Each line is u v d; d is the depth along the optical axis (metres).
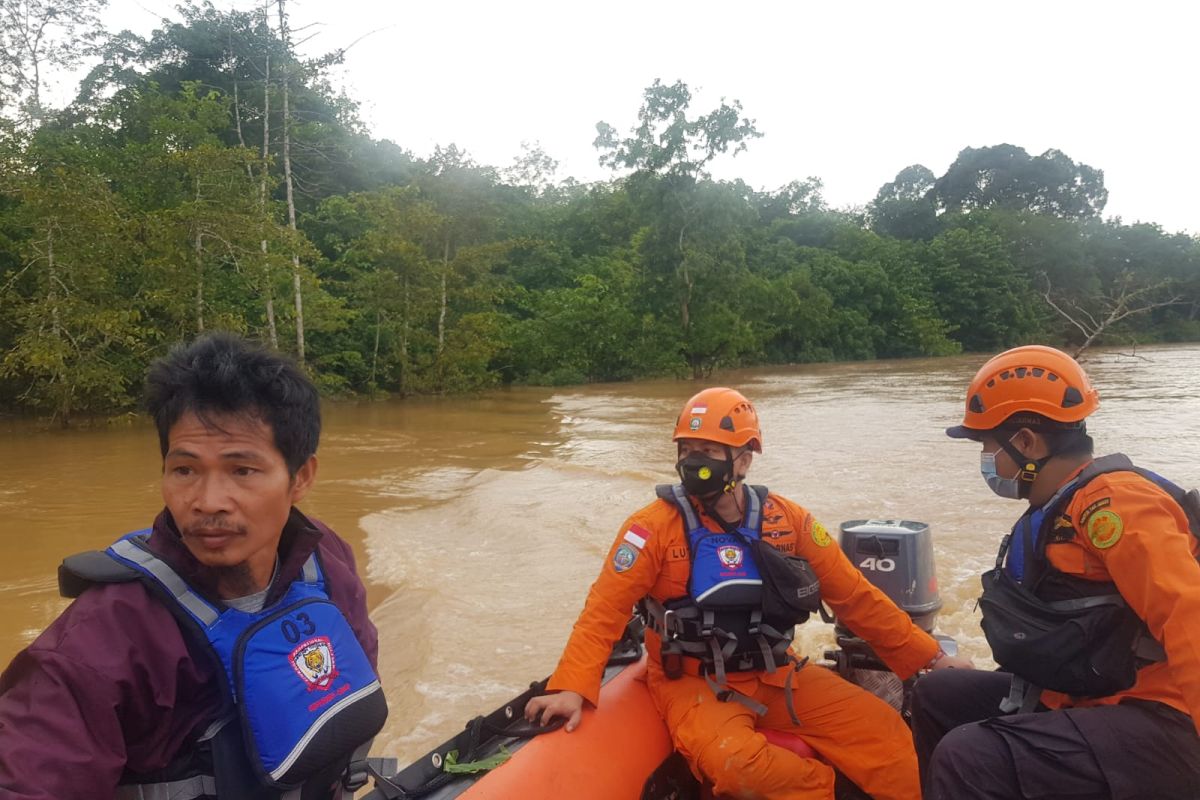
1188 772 1.96
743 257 35.25
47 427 18.41
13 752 1.22
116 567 1.42
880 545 3.07
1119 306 16.34
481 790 2.15
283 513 1.55
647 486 9.87
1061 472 2.19
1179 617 1.82
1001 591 2.19
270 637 1.49
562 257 43.22
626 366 34.00
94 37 28.77
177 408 1.47
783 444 12.91
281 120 28.83
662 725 2.71
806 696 2.76
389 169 41.19
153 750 1.41
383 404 24.42
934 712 2.54
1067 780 1.98
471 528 8.24
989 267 56.25
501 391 29.20
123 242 19.16
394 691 4.54
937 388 24.97
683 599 2.66
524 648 5.07
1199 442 11.85
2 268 19.88
